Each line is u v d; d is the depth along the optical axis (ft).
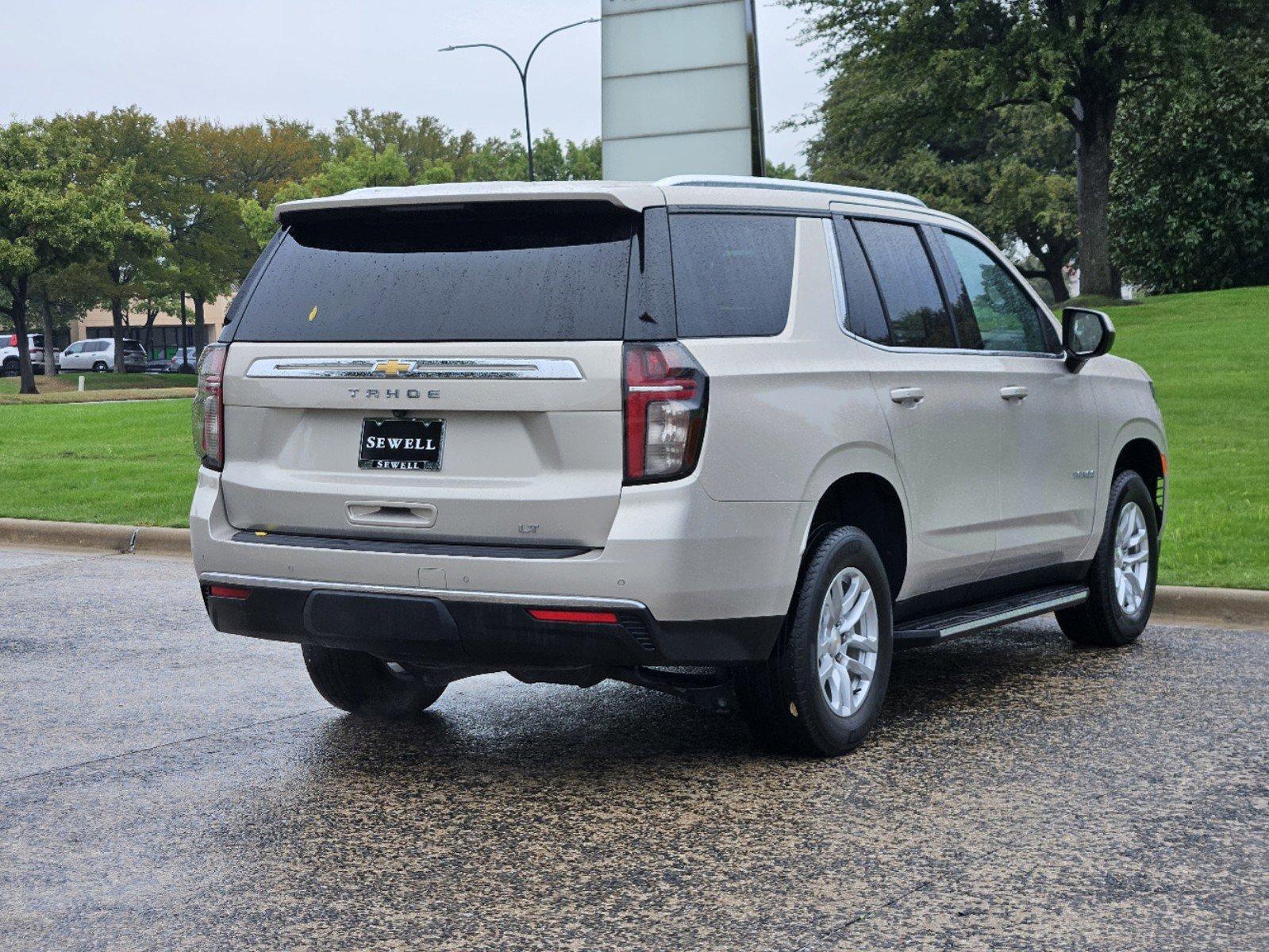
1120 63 114.32
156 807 15.99
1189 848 14.32
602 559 15.19
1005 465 20.74
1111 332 22.11
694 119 48.67
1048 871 13.69
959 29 112.68
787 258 17.57
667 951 11.84
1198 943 11.94
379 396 16.29
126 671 23.04
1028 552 21.49
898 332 19.06
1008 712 19.99
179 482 47.62
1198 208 113.80
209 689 21.76
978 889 13.21
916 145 128.77
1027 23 111.96
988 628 19.89
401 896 13.20
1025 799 15.98
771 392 16.33
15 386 194.18
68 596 30.35
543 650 15.55
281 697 21.26
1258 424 52.42
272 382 17.03
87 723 19.79
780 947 11.89
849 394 17.54
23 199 167.73
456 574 15.65
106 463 53.78
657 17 48.96
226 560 17.11
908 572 18.85
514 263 16.14
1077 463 22.70
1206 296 101.71
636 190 16.02
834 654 17.65
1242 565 29.60
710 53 48.34
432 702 20.56
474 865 14.02
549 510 15.46
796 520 16.46
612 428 15.31
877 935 12.15
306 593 16.49
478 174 248.32
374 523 16.37
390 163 234.99
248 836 14.96
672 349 15.43
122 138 237.04
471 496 15.79
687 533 15.29
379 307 16.58
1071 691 21.26
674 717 20.02
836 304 17.98
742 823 15.20
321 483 16.69
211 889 13.42
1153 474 26.04
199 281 239.30
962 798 16.02
